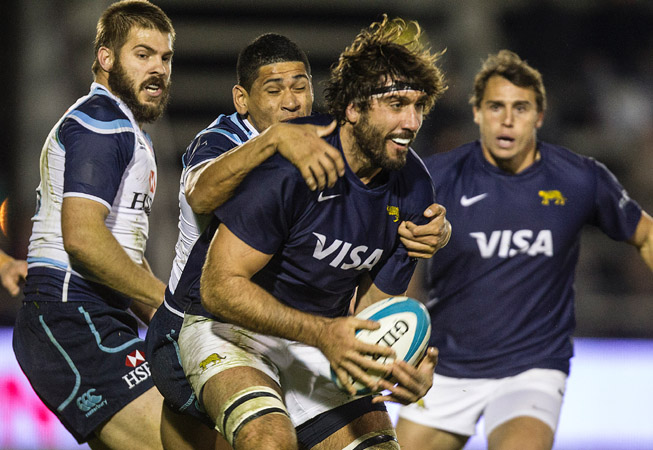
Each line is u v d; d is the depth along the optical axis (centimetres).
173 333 1298
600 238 3844
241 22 4491
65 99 4062
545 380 1702
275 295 1233
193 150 1353
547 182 1759
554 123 4166
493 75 1766
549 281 1748
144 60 1472
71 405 1400
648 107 4234
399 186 1221
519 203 1747
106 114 1425
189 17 4484
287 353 1262
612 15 4328
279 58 1516
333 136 1170
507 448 1600
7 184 3869
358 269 1234
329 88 1191
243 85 1544
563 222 1753
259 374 1181
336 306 1295
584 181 1770
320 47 4416
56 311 1419
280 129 1099
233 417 1113
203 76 4400
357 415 1293
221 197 1139
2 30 4069
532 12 4322
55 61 4094
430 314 1798
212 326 1235
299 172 1109
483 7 4322
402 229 1229
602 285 3731
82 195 1362
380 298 1298
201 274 1220
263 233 1123
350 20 4528
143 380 1380
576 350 2561
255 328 1112
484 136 1778
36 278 1441
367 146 1141
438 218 1238
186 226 1284
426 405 1775
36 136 3975
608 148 4141
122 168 1418
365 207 1180
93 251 1352
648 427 2523
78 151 1382
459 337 1762
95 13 4166
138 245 1477
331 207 1158
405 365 1111
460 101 4066
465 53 4216
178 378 1282
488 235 1741
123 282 1377
